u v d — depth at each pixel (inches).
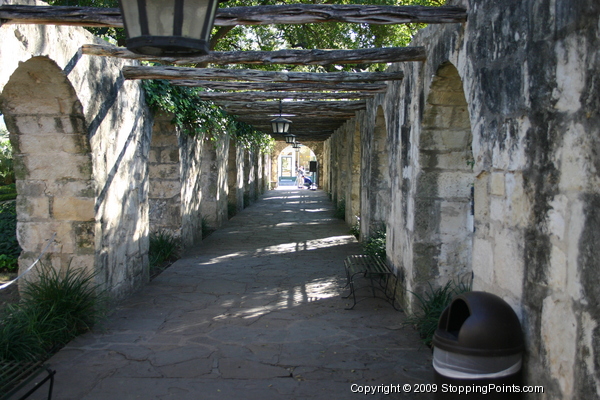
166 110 291.7
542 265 96.9
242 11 147.7
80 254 203.5
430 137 196.4
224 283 273.6
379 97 302.7
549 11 94.0
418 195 201.0
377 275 283.1
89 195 201.6
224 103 366.3
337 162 673.0
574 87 86.0
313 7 147.6
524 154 103.9
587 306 82.4
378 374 156.3
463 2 143.8
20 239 203.8
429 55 181.3
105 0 315.6
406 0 411.2
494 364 100.3
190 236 383.6
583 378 83.3
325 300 240.1
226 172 551.8
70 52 177.2
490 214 122.0
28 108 188.7
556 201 92.0
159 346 178.9
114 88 220.4
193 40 95.5
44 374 154.6
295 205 756.0
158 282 275.3
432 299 193.8
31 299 186.1
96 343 181.0
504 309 103.4
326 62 191.2
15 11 141.0
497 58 117.6
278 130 370.3
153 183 349.1
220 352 173.8
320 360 167.2
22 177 201.8
